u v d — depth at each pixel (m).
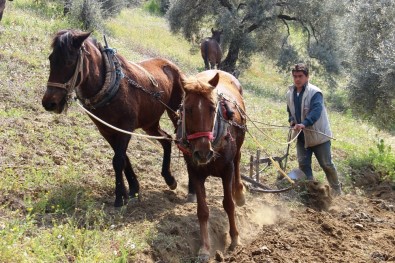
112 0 16.06
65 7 13.20
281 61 16.67
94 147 5.66
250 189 5.06
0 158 4.77
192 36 17.20
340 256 4.03
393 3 9.65
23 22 10.19
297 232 4.46
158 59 5.19
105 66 4.23
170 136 5.00
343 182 6.23
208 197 4.98
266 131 7.96
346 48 10.89
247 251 3.98
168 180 4.98
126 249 3.54
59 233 3.54
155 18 22.02
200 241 4.08
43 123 5.93
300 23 16.98
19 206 3.95
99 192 4.61
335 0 15.93
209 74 4.62
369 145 8.81
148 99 4.63
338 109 13.87
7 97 6.45
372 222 4.91
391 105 8.53
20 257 3.11
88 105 4.22
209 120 3.51
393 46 8.45
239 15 16.52
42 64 7.96
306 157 5.62
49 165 4.89
